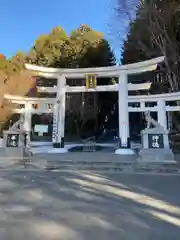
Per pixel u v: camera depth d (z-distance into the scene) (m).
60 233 3.96
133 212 5.03
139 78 26.64
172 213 4.96
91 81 16.75
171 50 21.81
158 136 12.22
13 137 14.13
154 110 18.64
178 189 7.03
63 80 17.14
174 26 21.55
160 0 21.06
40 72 17.03
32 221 4.50
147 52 23.70
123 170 10.37
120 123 16.03
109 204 5.58
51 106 19.53
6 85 30.67
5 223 4.39
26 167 11.10
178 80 22.50
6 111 28.09
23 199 5.95
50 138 29.14
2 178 8.62
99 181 8.12
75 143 23.89
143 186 7.41
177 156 13.86
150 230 4.11
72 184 7.63
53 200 5.88
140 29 23.45
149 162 11.59
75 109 29.62
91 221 4.52
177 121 23.48
